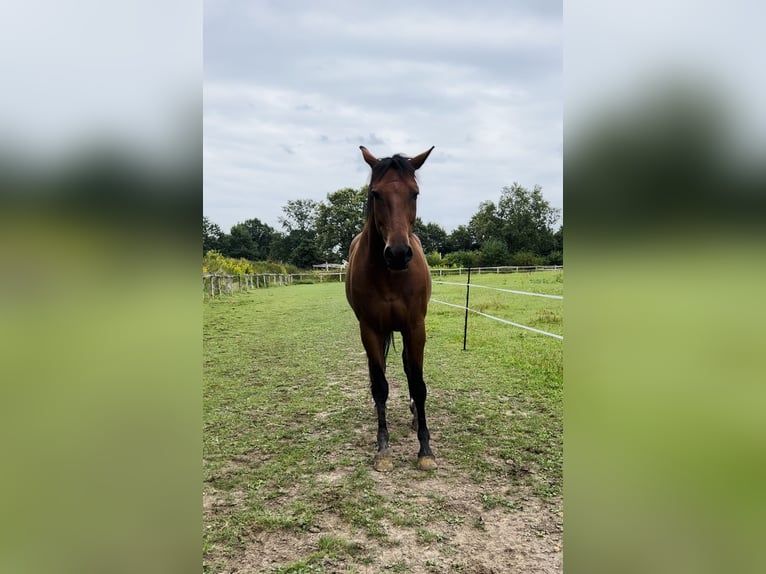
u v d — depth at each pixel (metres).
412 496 2.81
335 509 2.69
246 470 3.16
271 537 2.44
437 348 6.65
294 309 12.59
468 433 3.71
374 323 3.39
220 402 4.62
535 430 3.75
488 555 2.27
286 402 4.61
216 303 13.91
